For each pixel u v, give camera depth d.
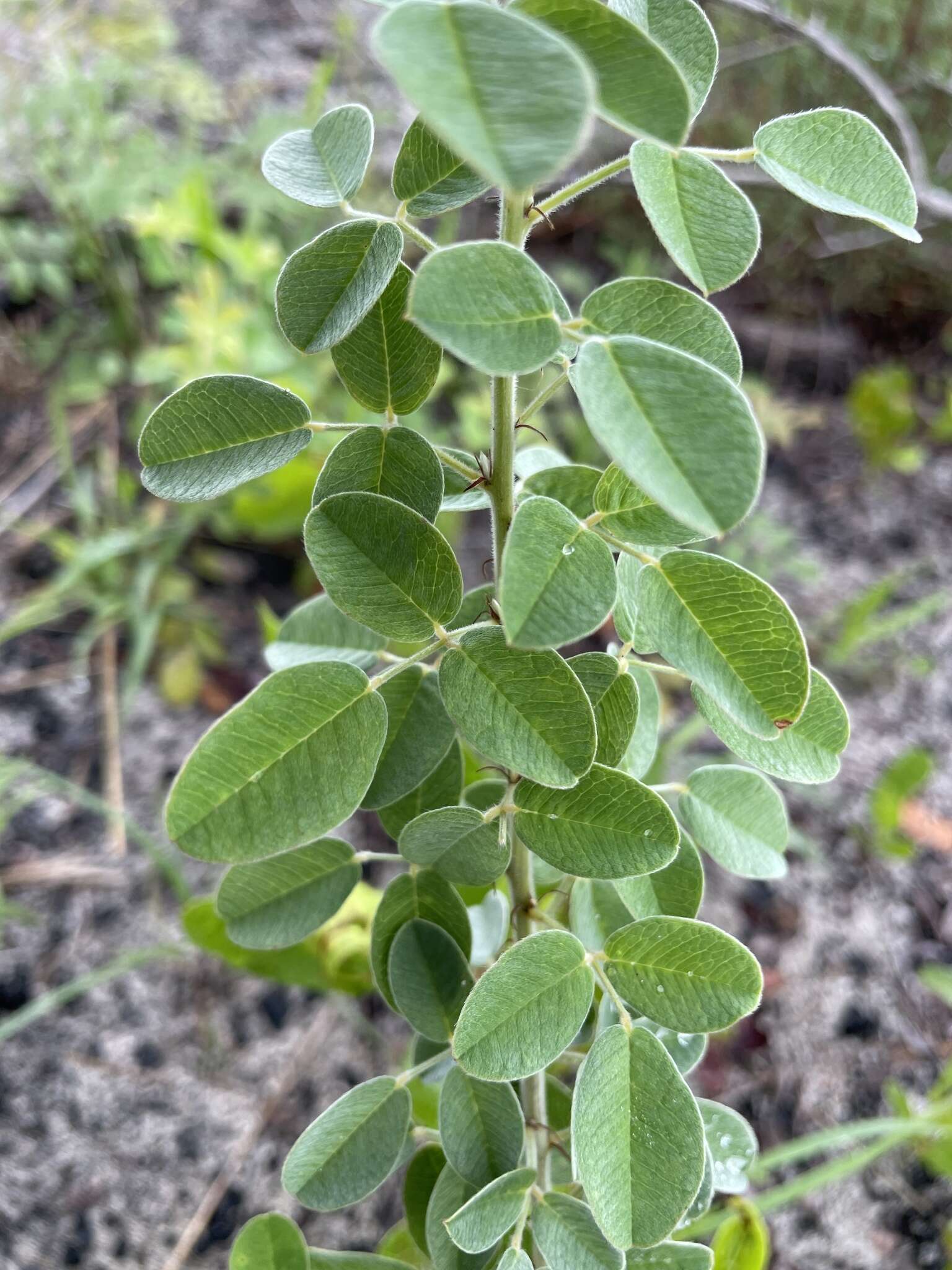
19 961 0.38
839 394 0.60
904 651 0.49
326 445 0.45
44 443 0.54
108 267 0.55
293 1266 0.18
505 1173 0.16
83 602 0.48
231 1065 0.36
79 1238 0.32
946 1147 0.30
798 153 0.13
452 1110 0.17
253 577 0.50
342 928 0.28
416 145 0.14
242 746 0.13
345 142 0.14
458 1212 0.15
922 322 0.61
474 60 0.09
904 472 0.57
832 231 0.53
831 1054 0.37
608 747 0.15
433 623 0.14
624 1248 0.13
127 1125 0.34
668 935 0.14
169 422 0.14
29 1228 0.32
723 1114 0.19
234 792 0.13
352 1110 0.17
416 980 0.17
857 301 0.60
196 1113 0.35
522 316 0.11
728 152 0.13
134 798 0.43
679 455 0.10
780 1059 0.36
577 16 0.10
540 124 0.08
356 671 0.14
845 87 0.40
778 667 0.13
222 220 0.57
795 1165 0.34
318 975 0.28
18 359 0.57
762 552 0.52
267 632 0.30
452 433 0.52
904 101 0.42
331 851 0.18
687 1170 0.13
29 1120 0.34
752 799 0.18
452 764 0.17
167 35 0.62
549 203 0.13
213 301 0.47
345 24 0.61
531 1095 0.19
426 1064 0.17
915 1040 0.37
